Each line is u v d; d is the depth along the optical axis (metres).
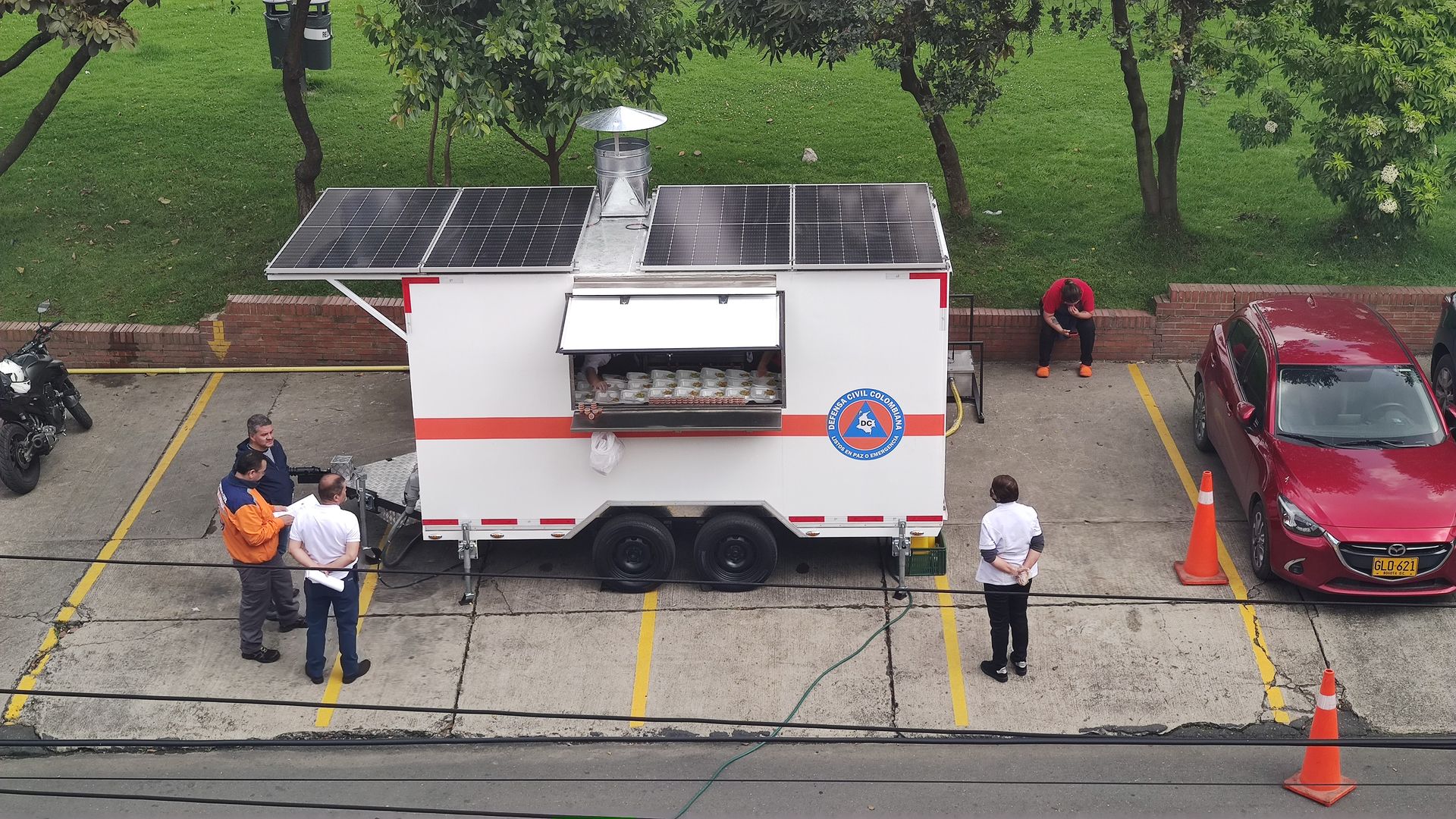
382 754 9.78
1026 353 15.16
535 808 9.16
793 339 10.38
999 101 20.64
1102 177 17.89
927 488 10.79
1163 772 9.39
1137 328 14.92
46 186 18.11
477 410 10.68
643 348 9.81
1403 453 11.08
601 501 10.92
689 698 10.11
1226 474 12.88
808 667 10.39
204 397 14.70
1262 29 14.74
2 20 24.67
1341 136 14.88
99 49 14.09
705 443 10.68
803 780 9.41
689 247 10.57
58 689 10.31
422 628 10.95
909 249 10.38
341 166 18.62
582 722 9.91
